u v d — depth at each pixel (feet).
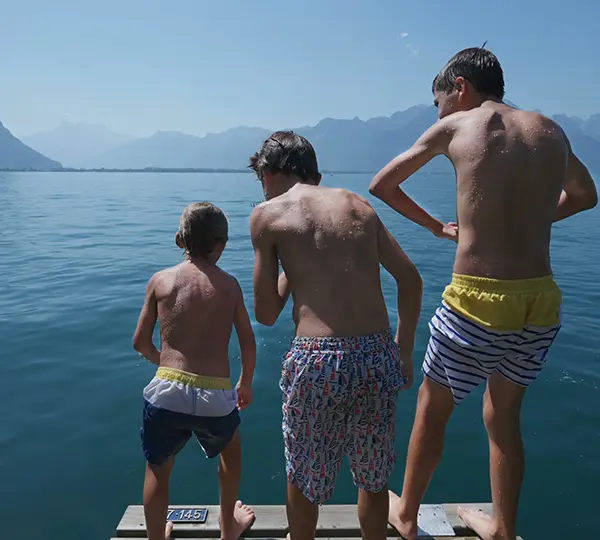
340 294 5.80
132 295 22.89
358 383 5.65
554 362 15.62
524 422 12.17
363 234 6.05
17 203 77.66
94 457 10.94
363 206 6.31
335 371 5.61
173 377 6.92
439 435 6.87
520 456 6.70
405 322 6.32
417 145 6.81
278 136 6.82
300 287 5.96
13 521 9.11
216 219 7.52
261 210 6.23
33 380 14.43
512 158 6.05
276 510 7.92
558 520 9.08
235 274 27.32
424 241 38.86
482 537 7.22
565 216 7.24
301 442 5.92
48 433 11.80
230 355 15.60
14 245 36.73
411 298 6.28
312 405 5.75
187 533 7.48
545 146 6.11
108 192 112.88
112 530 8.95
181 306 7.16
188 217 7.45
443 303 6.56
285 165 6.57
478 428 11.95
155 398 6.90
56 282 25.45
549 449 11.09
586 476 10.21
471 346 6.21
